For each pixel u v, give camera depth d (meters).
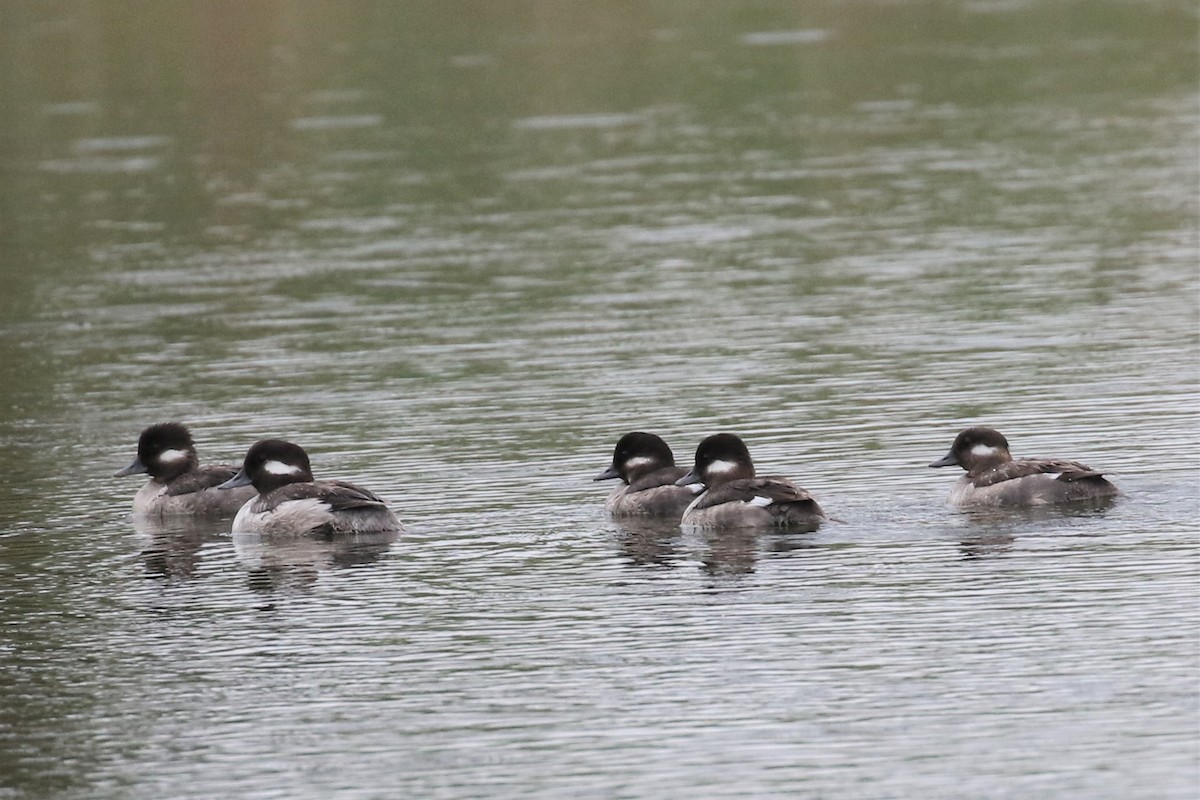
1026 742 13.79
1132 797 12.82
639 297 33.97
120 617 18.02
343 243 39.62
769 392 26.80
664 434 24.66
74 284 37.06
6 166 48.16
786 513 20.03
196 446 25.39
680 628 16.70
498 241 39.19
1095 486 20.20
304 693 15.66
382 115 51.91
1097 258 35.19
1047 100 51.59
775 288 34.16
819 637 16.23
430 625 17.22
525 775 13.76
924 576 17.81
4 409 28.33
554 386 27.81
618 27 61.78
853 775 13.43
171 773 14.19
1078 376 26.58
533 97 53.41
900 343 29.53
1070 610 16.52
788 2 65.56
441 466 23.59
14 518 22.41
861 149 46.84
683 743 14.16
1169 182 41.56
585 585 18.22
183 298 35.53
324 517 20.77
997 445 20.77
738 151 47.09
